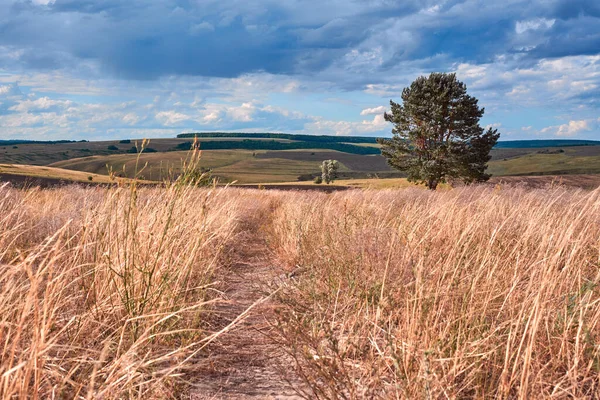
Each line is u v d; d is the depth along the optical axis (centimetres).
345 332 400
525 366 237
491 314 369
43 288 351
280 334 390
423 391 246
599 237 501
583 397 240
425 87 4059
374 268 454
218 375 337
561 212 626
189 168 493
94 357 300
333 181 10600
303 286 518
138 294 398
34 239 582
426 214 601
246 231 1097
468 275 390
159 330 367
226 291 564
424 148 4141
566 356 292
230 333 414
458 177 3988
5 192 703
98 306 363
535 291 333
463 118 3988
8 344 268
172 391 296
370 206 801
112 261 426
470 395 274
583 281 365
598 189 484
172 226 471
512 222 583
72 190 1154
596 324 313
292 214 988
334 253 552
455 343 308
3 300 273
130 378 252
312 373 317
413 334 304
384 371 315
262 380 329
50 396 257
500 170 13675
